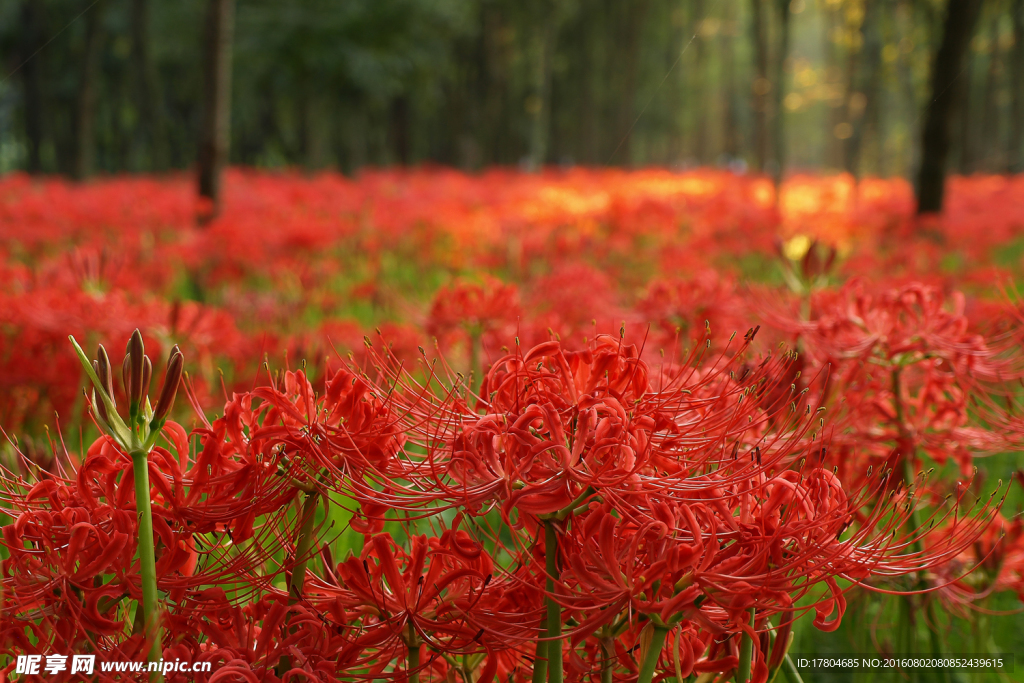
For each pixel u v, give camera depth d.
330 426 1.42
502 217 12.49
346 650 1.36
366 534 1.55
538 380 1.41
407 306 3.78
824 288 2.86
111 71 31.27
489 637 1.36
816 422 1.73
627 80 39.31
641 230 11.81
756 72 20.55
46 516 1.39
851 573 1.34
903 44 20.48
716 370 1.54
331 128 36.28
